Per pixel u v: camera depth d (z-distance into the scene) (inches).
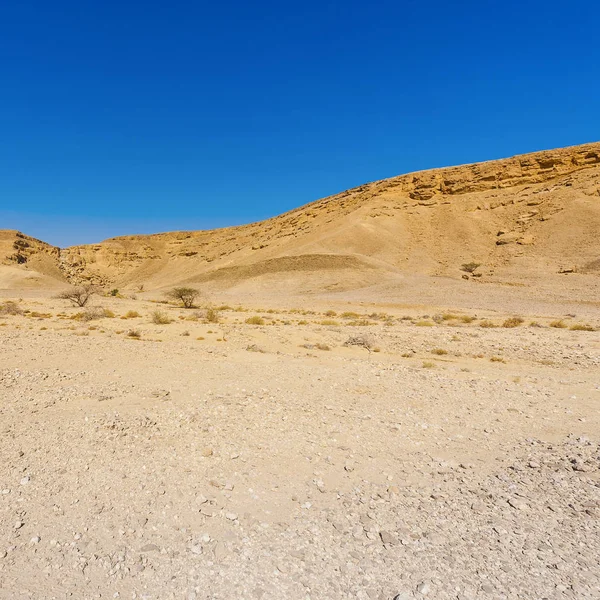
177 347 566.3
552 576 130.3
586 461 213.6
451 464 213.0
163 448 221.1
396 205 4670.3
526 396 341.1
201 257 5964.6
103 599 120.3
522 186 4303.6
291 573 131.3
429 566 135.0
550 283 2220.7
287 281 3083.2
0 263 4665.4
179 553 140.4
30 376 364.5
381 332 797.2
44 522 154.6
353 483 191.5
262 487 185.2
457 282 2480.3
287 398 319.9
